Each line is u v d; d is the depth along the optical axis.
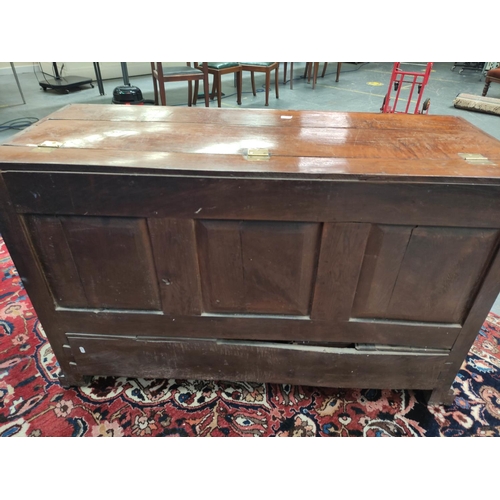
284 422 1.18
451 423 1.18
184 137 1.02
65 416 1.18
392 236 0.90
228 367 1.17
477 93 4.73
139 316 1.08
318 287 0.99
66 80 4.38
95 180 0.85
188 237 0.92
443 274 0.95
